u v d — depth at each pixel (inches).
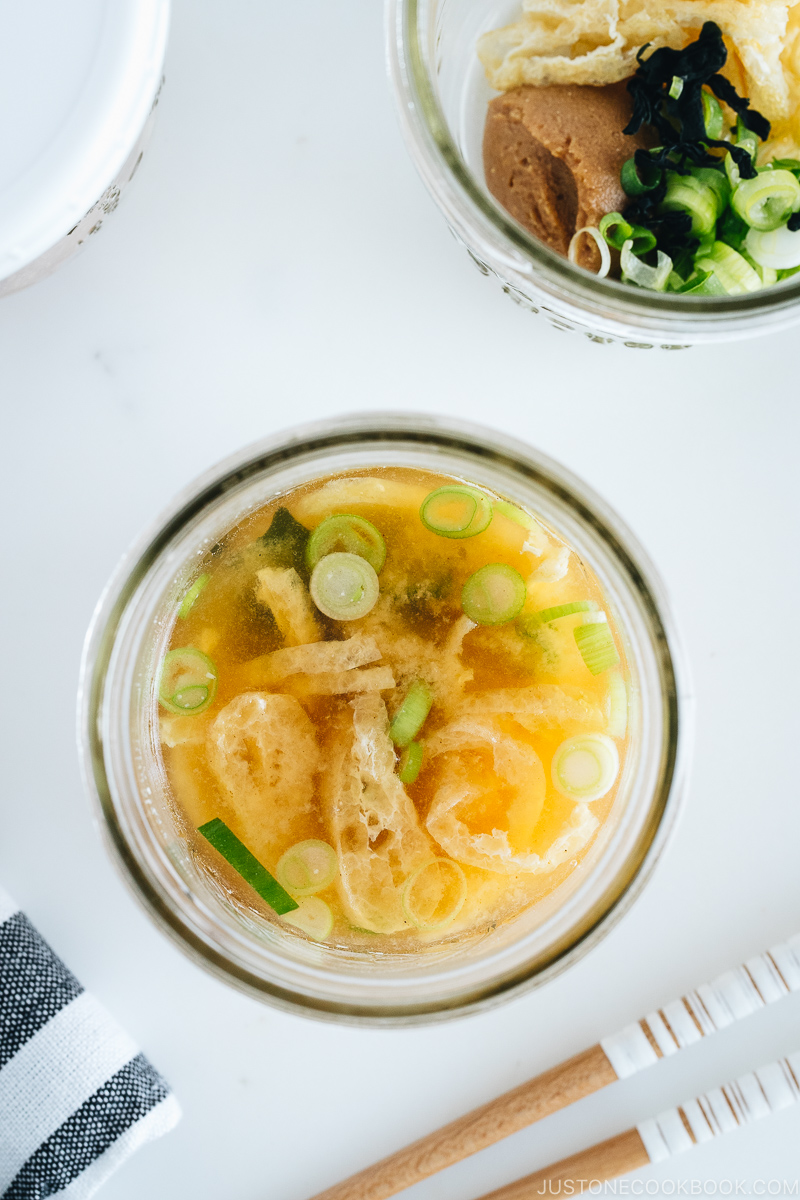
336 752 9.4
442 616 9.4
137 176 10.3
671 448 10.6
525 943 9.6
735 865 10.7
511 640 9.5
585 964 10.7
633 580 9.5
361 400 10.5
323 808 9.4
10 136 9.1
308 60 10.4
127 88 9.1
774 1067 10.5
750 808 10.7
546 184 9.9
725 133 9.9
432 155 9.2
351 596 9.4
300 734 9.4
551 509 9.5
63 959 10.5
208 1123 10.6
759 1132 10.8
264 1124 10.6
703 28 9.6
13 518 10.4
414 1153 10.5
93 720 9.6
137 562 9.6
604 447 10.6
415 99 9.2
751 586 10.6
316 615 9.4
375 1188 10.5
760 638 10.6
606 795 9.6
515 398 10.5
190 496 9.6
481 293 10.4
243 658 9.4
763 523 10.6
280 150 10.4
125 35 9.0
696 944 10.6
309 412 10.4
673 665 9.6
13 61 9.0
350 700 9.4
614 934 10.7
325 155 10.4
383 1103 10.7
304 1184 10.6
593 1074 10.4
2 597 10.4
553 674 9.5
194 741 9.5
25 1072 10.1
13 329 10.4
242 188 10.4
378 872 9.4
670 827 9.5
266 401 10.5
